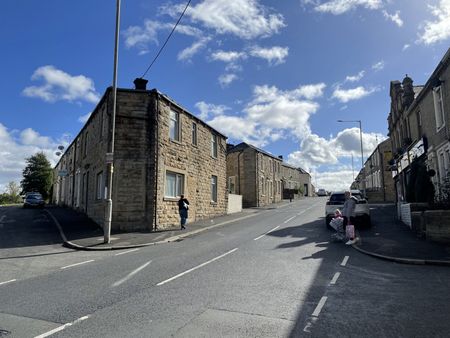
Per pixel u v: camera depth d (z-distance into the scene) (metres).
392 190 43.03
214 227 20.97
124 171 19.08
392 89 29.86
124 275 9.16
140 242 15.17
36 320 5.94
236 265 10.01
